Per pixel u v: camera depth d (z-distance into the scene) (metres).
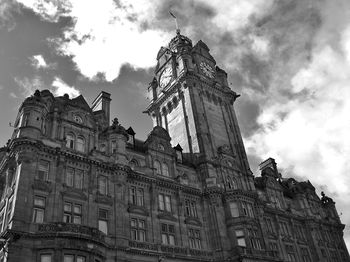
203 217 51.38
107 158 44.66
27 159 37.34
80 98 48.16
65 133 43.34
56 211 37.06
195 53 73.00
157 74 76.50
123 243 39.78
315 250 65.81
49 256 32.53
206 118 62.72
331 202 79.00
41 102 41.94
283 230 64.12
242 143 65.56
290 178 77.62
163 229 45.59
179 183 51.03
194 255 46.09
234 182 58.25
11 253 31.45
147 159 50.25
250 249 49.03
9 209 36.28
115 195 42.62
